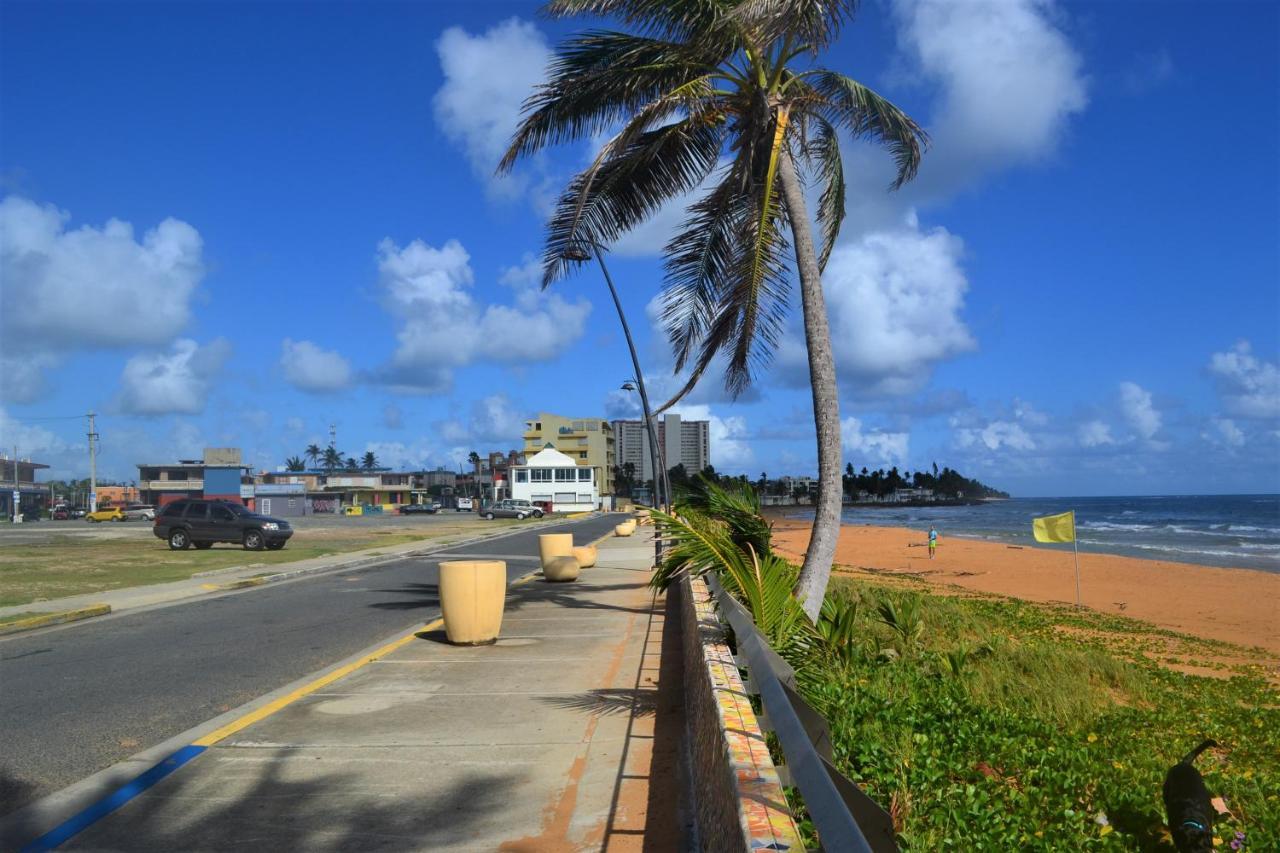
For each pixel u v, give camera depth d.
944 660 12.54
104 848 4.83
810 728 3.88
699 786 4.87
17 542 38.66
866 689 9.01
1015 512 144.62
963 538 61.47
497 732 7.06
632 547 33.75
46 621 13.90
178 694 8.80
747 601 8.27
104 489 149.25
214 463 117.00
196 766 6.28
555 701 8.09
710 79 12.47
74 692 8.92
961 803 5.33
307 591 18.97
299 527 59.38
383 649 11.08
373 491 136.50
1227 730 10.05
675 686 8.63
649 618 13.76
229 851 4.77
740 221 12.95
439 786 5.78
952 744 7.11
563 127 13.16
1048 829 5.14
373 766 6.22
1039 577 33.72
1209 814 5.17
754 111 12.35
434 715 7.64
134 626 13.80
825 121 13.10
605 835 4.90
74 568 24.19
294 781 5.92
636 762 6.18
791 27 9.66
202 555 29.48
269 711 7.87
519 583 19.64
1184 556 46.09
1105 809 5.81
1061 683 12.09
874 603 18.86
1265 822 6.25
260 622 14.13
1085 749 7.78
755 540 10.53
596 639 11.70
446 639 11.77
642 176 13.62
